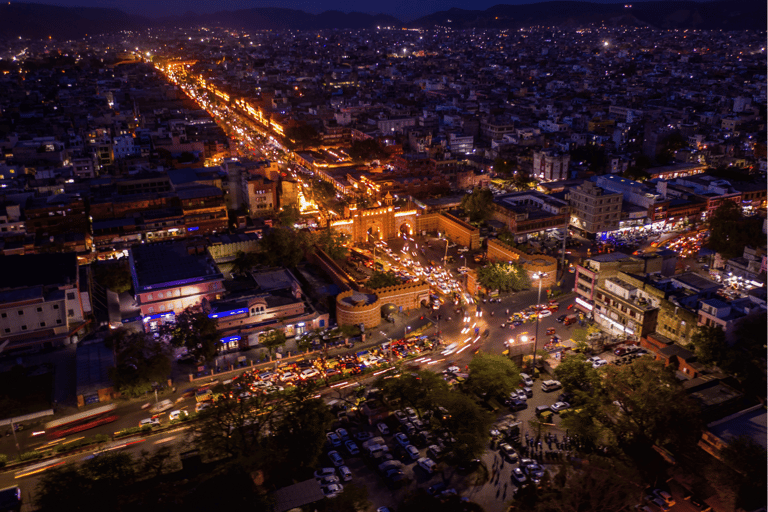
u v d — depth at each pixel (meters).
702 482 105.44
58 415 129.00
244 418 116.00
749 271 184.12
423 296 177.62
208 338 149.25
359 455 115.56
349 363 147.25
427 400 119.81
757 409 118.69
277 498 97.19
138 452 115.56
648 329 152.00
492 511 100.19
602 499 94.00
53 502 96.25
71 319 159.50
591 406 120.00
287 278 181.38
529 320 167.88
